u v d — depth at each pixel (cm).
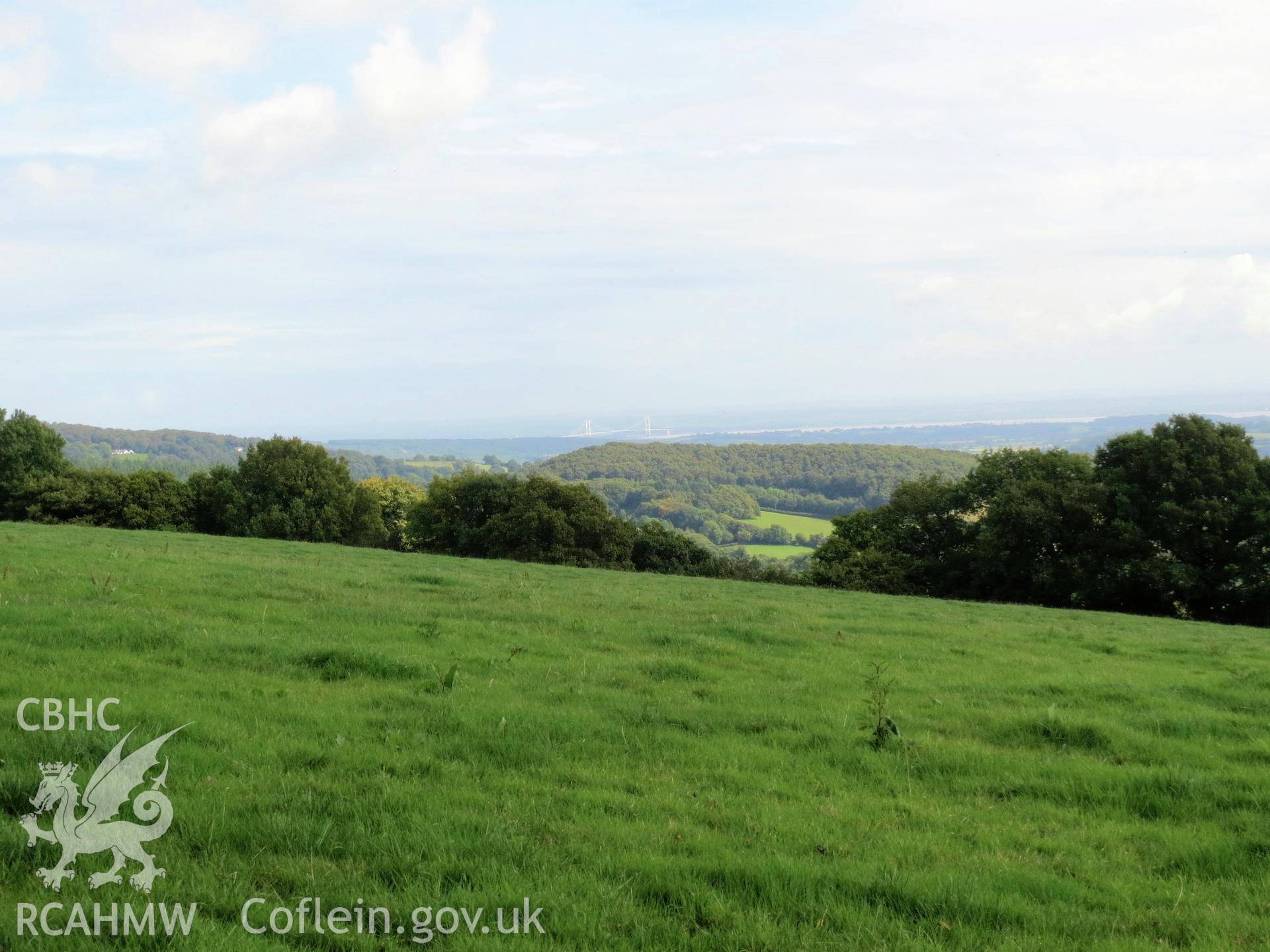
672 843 710
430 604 1947
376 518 8431
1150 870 743
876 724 1126
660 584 3738
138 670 1108
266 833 652
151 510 7794
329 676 1202
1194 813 885
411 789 771
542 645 1541
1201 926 633
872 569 6366
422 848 655
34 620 1316
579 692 1199
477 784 812
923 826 809
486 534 7981
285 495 8031
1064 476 5950
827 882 654
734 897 621
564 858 667
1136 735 1147
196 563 2331
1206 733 1201
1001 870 711
